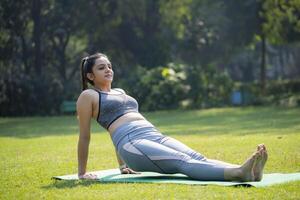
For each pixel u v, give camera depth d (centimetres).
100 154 1205
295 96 3619
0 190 783
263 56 4144
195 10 4334
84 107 865
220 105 3538
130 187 757
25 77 3478
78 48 4431
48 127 2334
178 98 3481
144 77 3481
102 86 892
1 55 3609
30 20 3706
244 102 3631
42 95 3488
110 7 3859
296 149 1172
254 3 4162
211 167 781
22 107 3453
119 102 873
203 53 4528
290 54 6975
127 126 854
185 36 4450
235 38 4328
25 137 1838
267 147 1224
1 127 2442
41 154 1255
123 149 841
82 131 864
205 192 703
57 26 3831
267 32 3931
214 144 1341
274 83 4191
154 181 801
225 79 3638
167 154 811
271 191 702
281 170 905
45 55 3962
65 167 1009
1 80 3428
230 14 4256
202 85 3534
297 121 2089
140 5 3894
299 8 3616
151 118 2667
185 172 799
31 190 770
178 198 672
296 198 663
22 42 3722
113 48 4025
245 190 712
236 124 2073
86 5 3794
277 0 3828
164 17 4078
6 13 3556
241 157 1096
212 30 4412
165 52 4059
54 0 3750
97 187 766
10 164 1074
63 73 4009
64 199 693
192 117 2638
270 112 2761
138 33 4022
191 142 1413
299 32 3875
